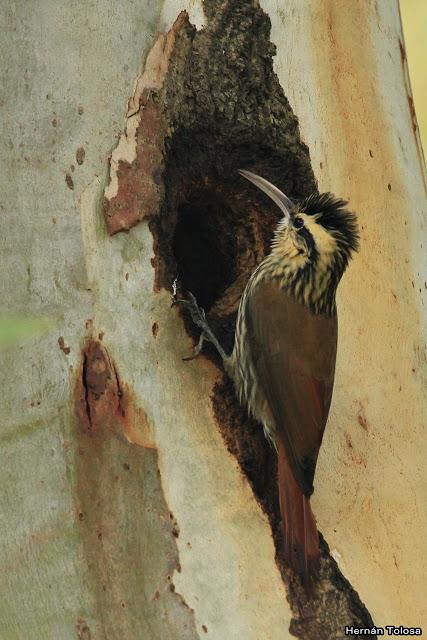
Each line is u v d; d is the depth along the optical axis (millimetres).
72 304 9953
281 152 11688
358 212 12180
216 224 12508
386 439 11750
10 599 9617
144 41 10641
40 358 9789
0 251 9898
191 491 10227
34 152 10023
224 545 10219
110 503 9820
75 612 9617
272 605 10242
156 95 10695
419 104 20516
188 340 10633
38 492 9703
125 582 9758
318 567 10641
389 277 12281
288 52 11742
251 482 10664
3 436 9750
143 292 10328
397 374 12078
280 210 12258
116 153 10359
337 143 12094
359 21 12547
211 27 11227
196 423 10508
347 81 12266
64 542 9664
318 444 10977
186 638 9844
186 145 11141
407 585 11242
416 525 11617
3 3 10078
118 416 9992
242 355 11547
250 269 12578
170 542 9992
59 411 9781
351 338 11875
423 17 20859
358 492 11320
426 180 13531
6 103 10023
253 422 11219
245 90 11398
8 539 9672
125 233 10281
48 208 10016
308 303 11750
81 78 10242
